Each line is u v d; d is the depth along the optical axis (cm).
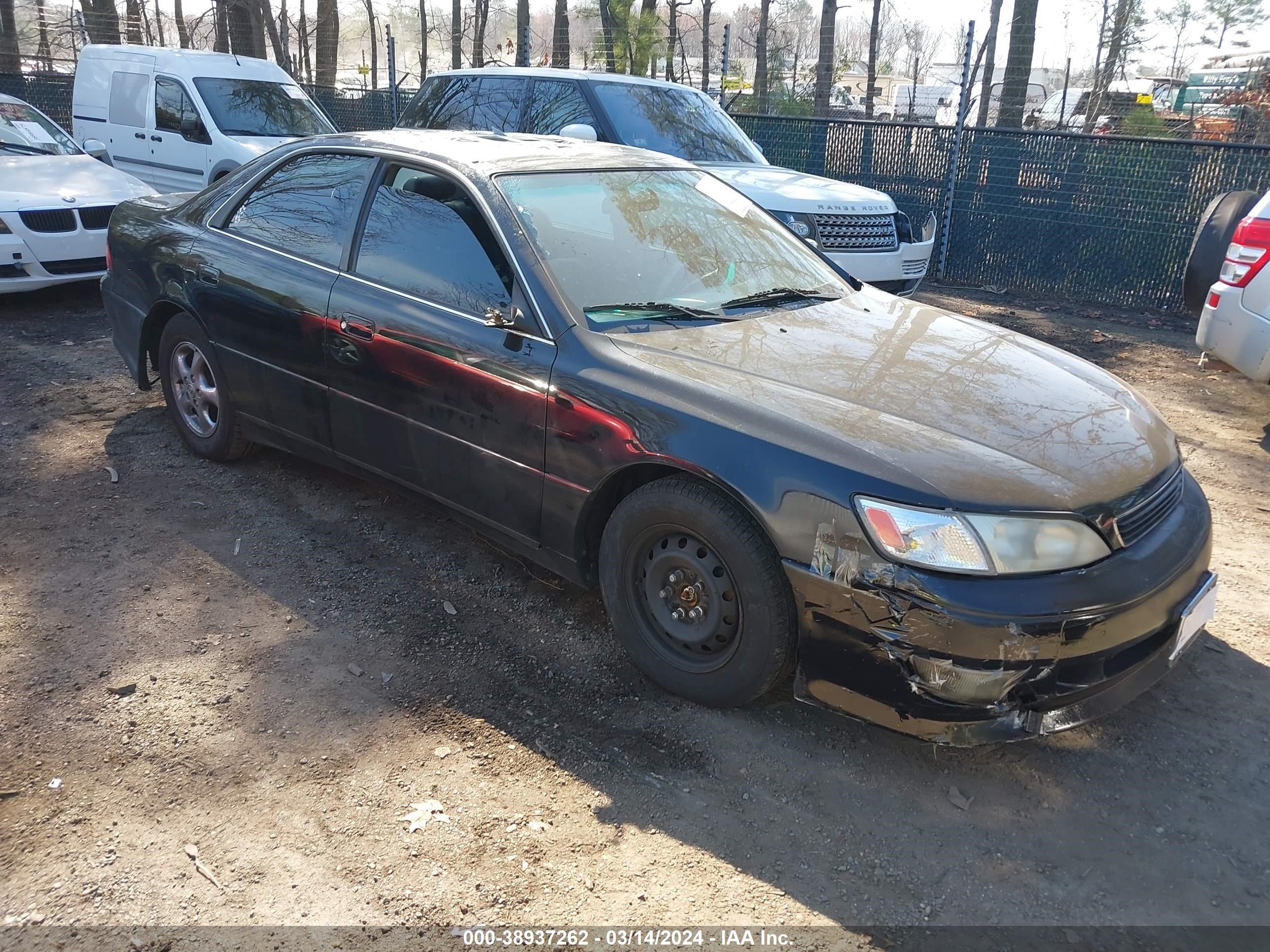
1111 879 254
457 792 276
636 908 239
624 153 433
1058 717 273
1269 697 335
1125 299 995
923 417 293
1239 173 906
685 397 300
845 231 788
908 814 275
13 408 562
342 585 386
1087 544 268
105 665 326
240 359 440
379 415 383
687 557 303
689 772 288
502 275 348
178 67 1084
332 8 2241
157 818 262
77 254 763
